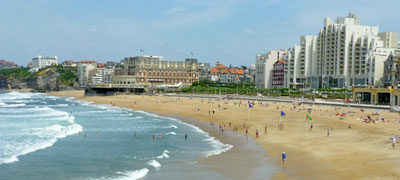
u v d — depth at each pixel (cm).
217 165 4753
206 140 6619
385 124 7169
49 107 15188
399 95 10719
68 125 8938
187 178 4219
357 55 17850
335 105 11681
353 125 7119
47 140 6750
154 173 4456
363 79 17312
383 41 18425
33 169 4750
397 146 5109
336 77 18638
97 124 9106
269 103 13412
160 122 9469
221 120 9231
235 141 6381
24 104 17275
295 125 7606
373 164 4222
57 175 4481
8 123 9325
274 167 4503
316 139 6022
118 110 13388
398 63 13350
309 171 4197
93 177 4372
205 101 15362
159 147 6053
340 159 4575
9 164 4991
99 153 5675
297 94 17012
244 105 12812
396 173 3825
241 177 4175
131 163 5019
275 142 6041
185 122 9388
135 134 7419
